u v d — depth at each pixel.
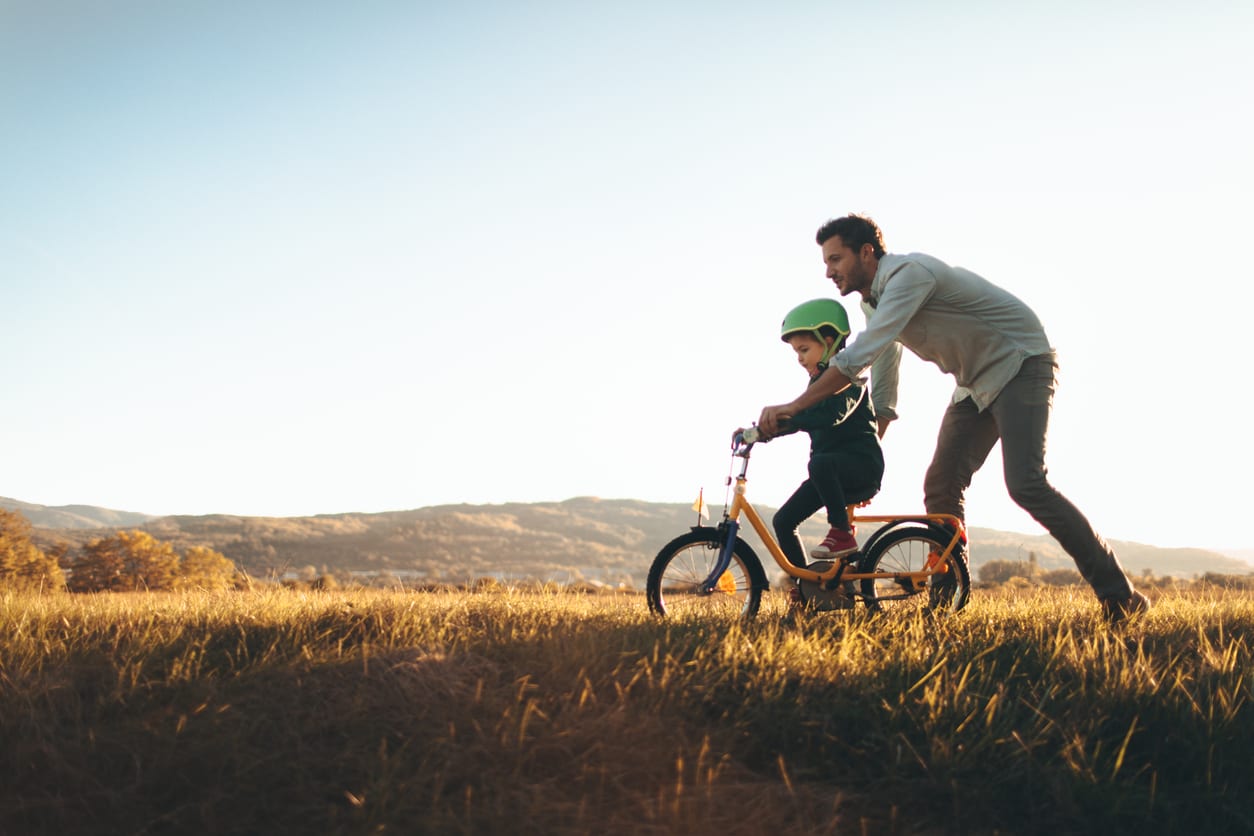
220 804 2.65
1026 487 5.27
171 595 6.55
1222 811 3.03
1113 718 3.50
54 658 3.70
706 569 5.30
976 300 5.31
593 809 2.71
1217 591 7.30
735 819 2.71
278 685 3.33
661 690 3.39
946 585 5.65
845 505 5.41
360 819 2.56
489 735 3.00
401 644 4.13
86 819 2.61
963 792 2.97
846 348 5.06
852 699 3.49
